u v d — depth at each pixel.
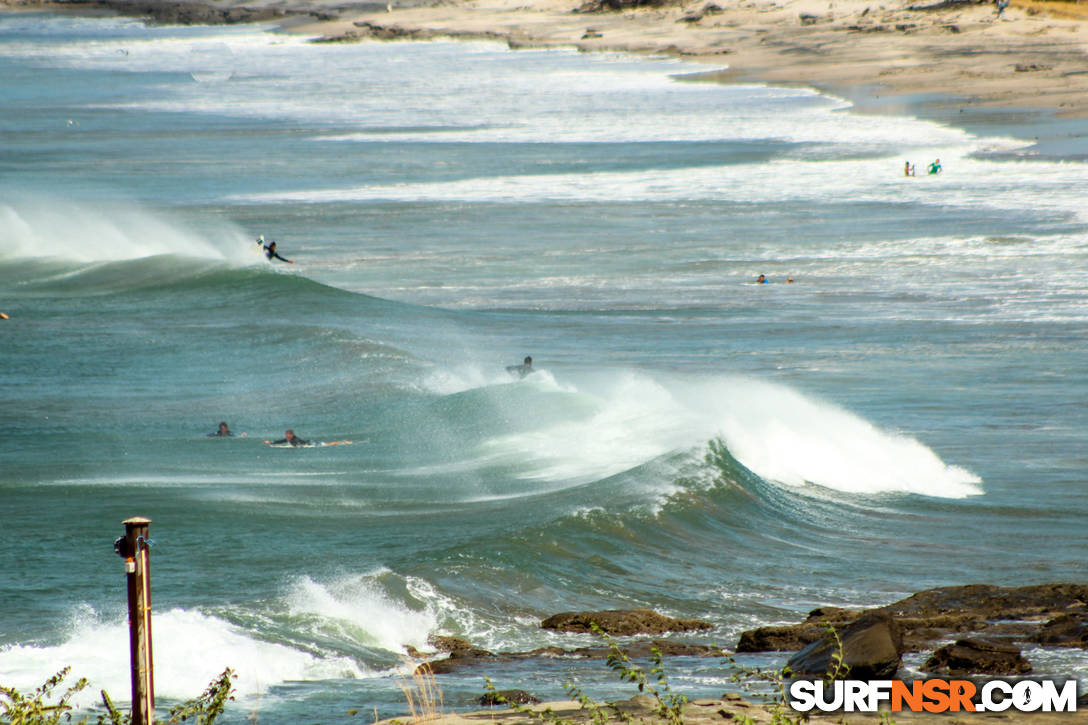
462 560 56.97
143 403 110.50
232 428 100.62
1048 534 70.81
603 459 83.69
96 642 44.34
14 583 56.16
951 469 87.62
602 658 44.69
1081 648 42.53
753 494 75.12
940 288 173.38
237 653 43.16
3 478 81.56
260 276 175.12
